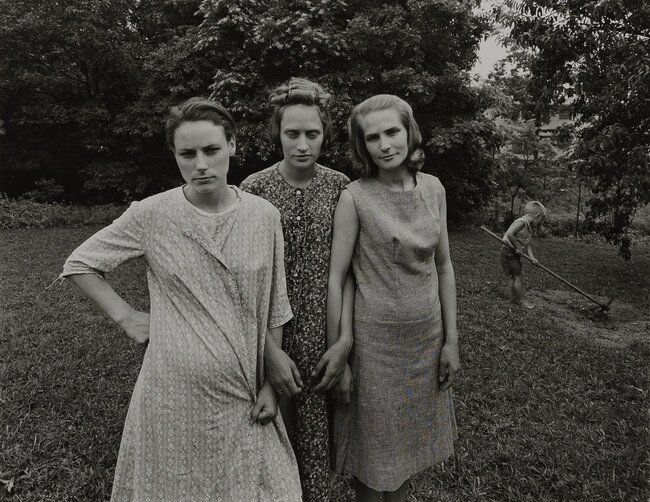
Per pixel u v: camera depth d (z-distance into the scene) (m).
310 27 11.75
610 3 6.95
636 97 7.13
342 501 2.40
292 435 1.76
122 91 16.44
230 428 1.44
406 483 1.95
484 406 3.40
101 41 14.49
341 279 1.74
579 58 8.07
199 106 1.37
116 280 6.95
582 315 6.44
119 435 2.93
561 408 3.41
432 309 1.77
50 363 3.96
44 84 15.16
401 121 1.66
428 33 12.97
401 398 1.74
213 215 1.43
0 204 13.52
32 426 3.00
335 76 11.98
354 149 1.75
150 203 1.44
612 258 11.16
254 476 1.46
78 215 14.17
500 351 4.55
